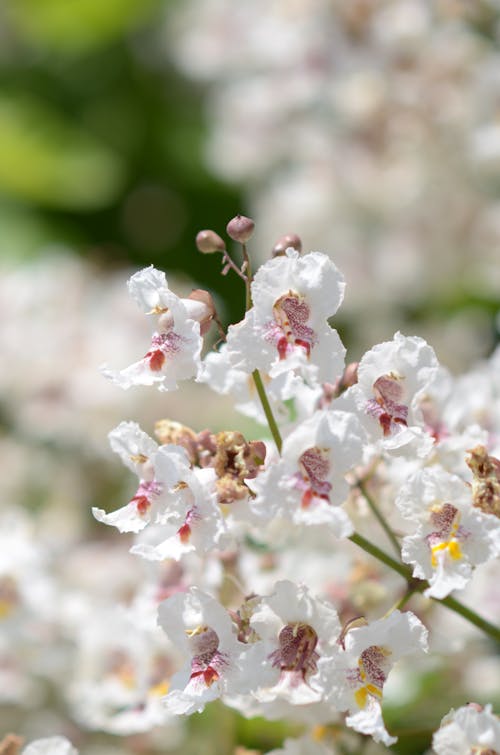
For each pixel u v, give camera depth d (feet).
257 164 5.07
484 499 2.70
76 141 5.90
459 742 2.62
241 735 3.24
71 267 4.62
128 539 3.84
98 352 4.34
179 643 2.69
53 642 3.56
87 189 5.73
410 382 2.70
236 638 2.68
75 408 4.27
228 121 5.14
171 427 2.76
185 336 2.69
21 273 4.63
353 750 2.94
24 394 4.36
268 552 3.07
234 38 5.31
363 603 2.99
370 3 4.71
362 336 5.05
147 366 2.69
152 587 2.98
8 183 5.69
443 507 2.68
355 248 4.85
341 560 3.05
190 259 5.63
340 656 2.63
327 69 4.76
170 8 5.94
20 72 6.12
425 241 4.76
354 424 2.64
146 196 5.81
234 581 2.94
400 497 2.68
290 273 2.67
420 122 4.56
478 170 4.57
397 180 4.66
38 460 4.40
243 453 2.69
